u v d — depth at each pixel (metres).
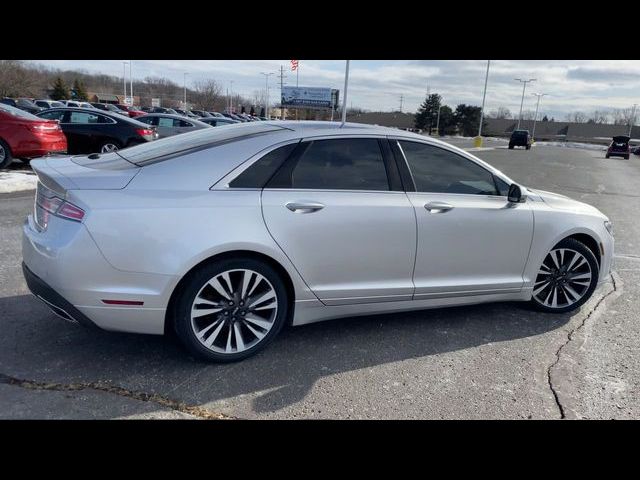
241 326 3.30
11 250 5.27
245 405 2.84
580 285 4.40
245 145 3.28
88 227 2.83
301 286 3.35
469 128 86.44
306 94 58.41
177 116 16.44
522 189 3.98
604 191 14.07
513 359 3.55
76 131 12.33
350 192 3.44
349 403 2.91
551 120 113.19
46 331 3.54
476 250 3.86
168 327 3.19
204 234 3.00
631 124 101.75
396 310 3.75
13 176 9.61
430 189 3.73
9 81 54.47
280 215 3.19
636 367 3.51
